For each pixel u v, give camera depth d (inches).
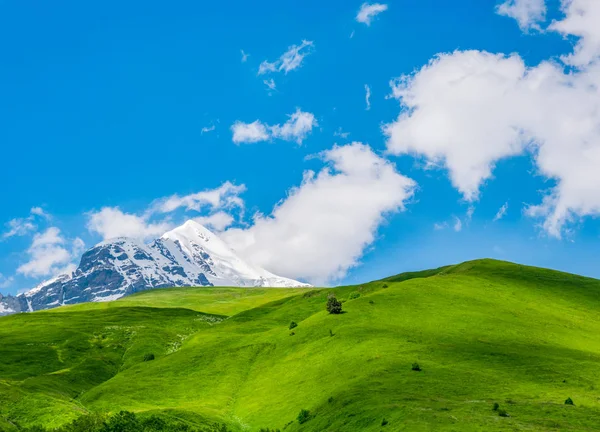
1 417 3307.1
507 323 4468.5
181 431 2935.5
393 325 4404.5
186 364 4702.3
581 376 3068.4
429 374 3144.7
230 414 3518.7
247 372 4384.8
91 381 4842.5
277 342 4857.3
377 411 2581.2
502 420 2314.2
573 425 2235.5
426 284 5757.9
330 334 4446.4
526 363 3334.2
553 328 4471.0
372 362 3508.9
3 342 6003.9
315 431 2687.0
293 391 3540.8
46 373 5088.6
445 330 4220.0
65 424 2972.4
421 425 2282.2
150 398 3959.2
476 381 3009.4
